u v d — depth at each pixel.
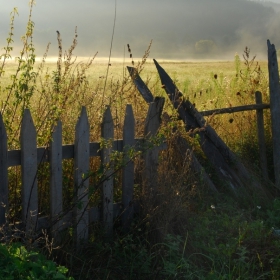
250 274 4.11
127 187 4.85
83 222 4.40
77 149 4.31
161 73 6.11
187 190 5.45
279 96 6.85
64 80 4.82
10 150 3.96
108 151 4.59
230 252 4.23
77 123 4.29
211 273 3.93
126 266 4.14
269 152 7.15
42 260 3.29
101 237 4.52
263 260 4.32
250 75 8.19
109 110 4.59
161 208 4.71
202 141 6.10
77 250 4.30
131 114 4.78
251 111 7.33
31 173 4.05
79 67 5.86
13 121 4.64
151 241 4.53
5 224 3.85
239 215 5.09
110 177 4.61
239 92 7.55
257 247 4.49
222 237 4.63
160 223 4.58
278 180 6.70
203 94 8.95
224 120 7.45
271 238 4.72
